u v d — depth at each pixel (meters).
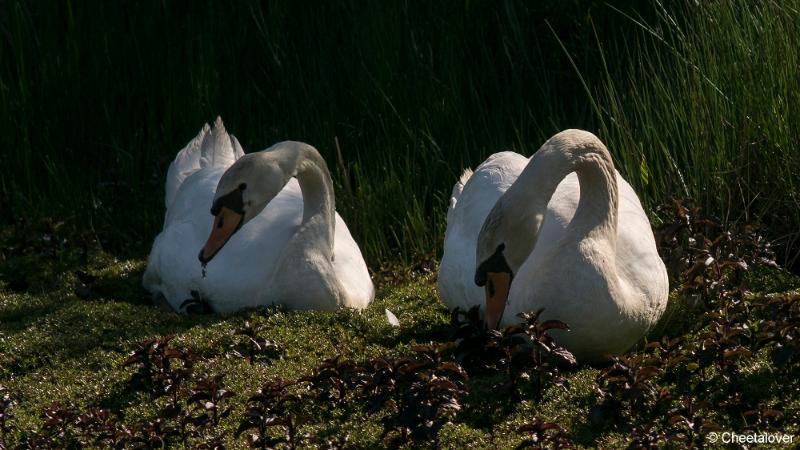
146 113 15.41
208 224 11.76
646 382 8.41
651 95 13.81
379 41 14.73
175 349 9.27
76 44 15.27
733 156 12.48
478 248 8.96
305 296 11.02
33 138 14.91
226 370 9.57
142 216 14.41
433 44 15.09
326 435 8.45
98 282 12.38
